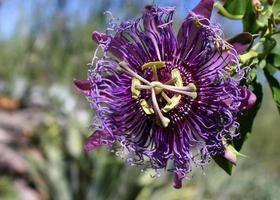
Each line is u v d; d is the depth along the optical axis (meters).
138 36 0.25
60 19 1.02
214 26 0.23
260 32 0.25
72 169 0.86
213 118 0.24
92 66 0.25
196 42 0.24
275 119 1.36
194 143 0.24
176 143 0.25
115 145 0.25
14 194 0.94
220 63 0.24
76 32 0.97
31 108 1.14
